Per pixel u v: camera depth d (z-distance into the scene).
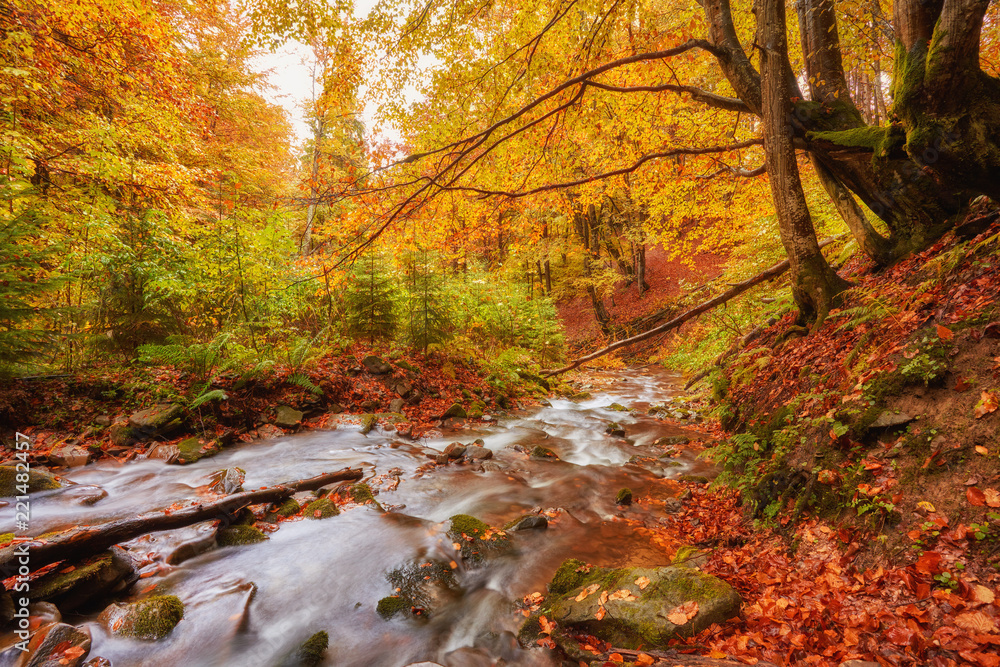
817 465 3.39
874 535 2.64
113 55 8.66
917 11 4.20
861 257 6.46
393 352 9.64
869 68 7.25
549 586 3.17
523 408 9.90
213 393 5.86
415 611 2.99
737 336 9.62
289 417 6.91
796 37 7.83
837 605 2.28
